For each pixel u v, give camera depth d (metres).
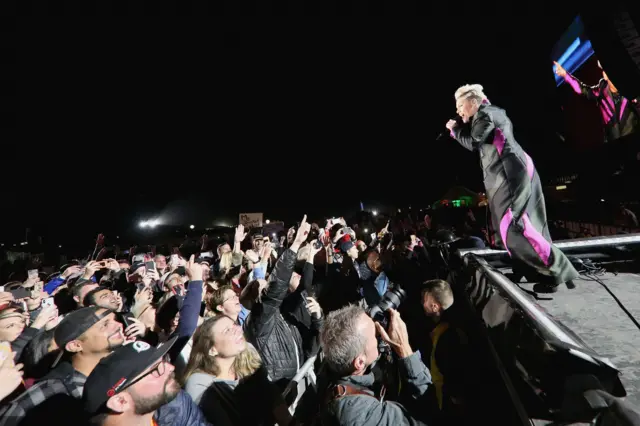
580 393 1.03
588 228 11.55
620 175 11.08
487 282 2.40
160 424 2.06
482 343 2.54
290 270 3.41
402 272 6.52
